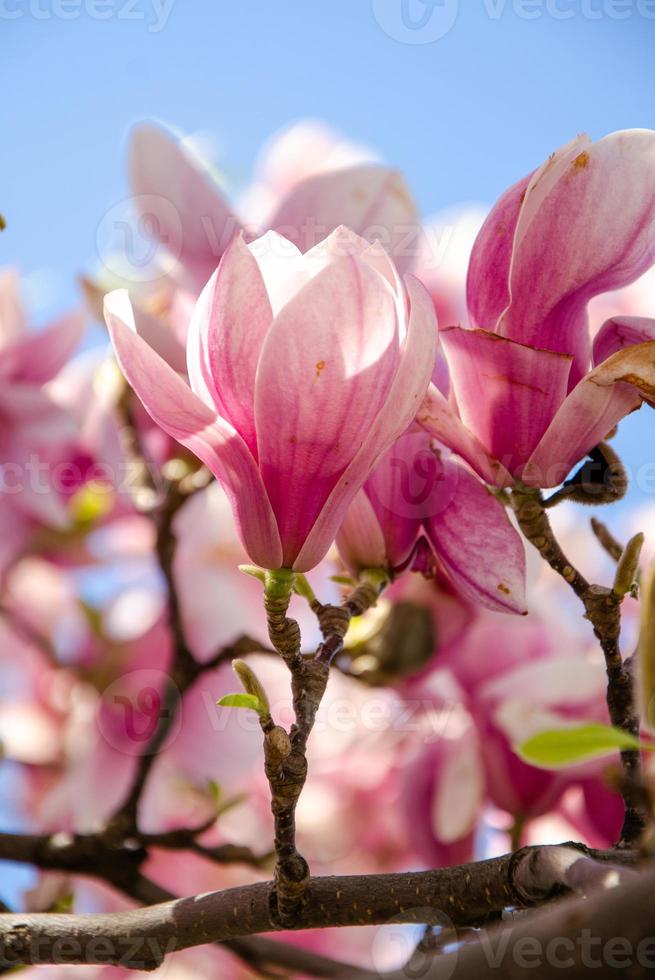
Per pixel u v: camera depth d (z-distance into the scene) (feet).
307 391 1.94
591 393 2.07
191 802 2.98
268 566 2.02
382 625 2.71
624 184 2.08
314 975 2.55
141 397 1.99
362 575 2.26
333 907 2.01
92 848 2.60
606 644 2.11
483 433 2.15
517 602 2.17
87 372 3.17
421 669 2.70
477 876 1.98
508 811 2.75
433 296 2.84
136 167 2.71
